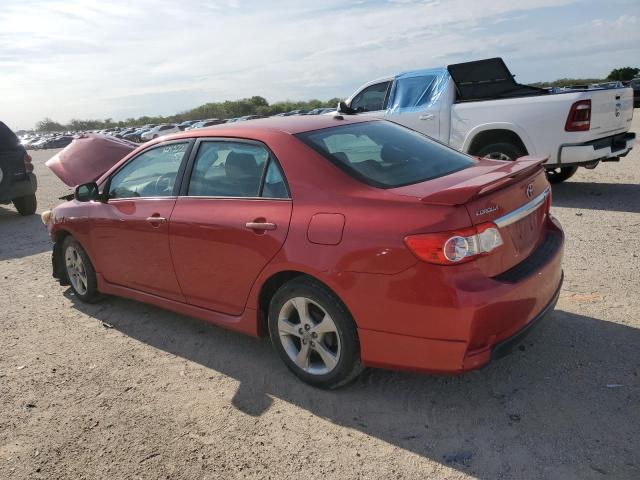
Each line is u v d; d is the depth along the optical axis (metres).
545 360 3.49
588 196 8.07
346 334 3.08
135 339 4.39
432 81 8.72
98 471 2.82
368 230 2.90
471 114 8.15
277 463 2.77
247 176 3.61
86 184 4.72
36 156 40.38
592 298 4.35
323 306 3.13
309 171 3.31
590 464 2.56
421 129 8.82
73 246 5.11
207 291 3.85
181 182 4.02
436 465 2.65
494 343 2.85
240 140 3.73
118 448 2.99
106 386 3.67
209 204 3.75
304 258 3.12
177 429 3.12
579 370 3.35
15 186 9.91
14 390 3.70
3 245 8.09
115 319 4.82
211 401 3.39
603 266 5.03
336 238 3.01
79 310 5.12
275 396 3.38
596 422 2.85
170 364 3.92
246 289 3.55
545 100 7.43
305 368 3.40
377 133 3.89
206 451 2.91
